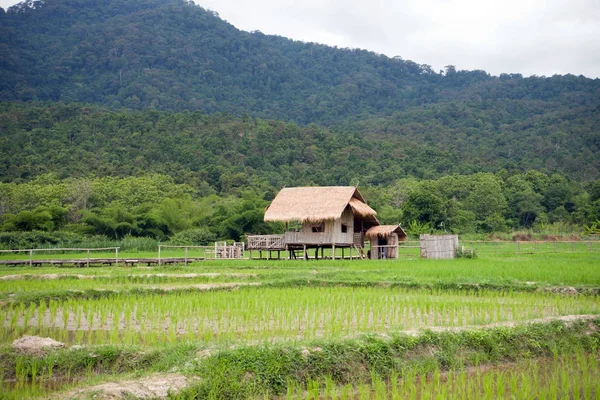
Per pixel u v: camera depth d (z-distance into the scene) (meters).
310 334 18.55
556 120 150.38
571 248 56.75
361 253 47.41
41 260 43.25
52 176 86.75
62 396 13.30
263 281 30.55
